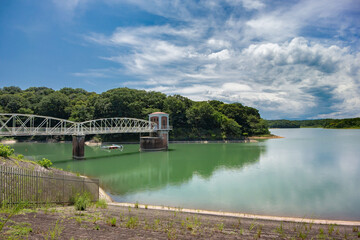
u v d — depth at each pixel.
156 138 81.19
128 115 111.25
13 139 111.00
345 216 22.38
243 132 138.88
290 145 95.00
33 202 14.59
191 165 51.50
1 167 13.96
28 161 28.78
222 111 143.75
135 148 87.94
